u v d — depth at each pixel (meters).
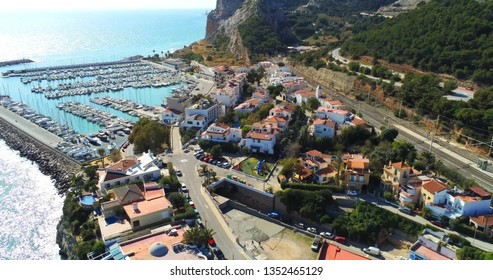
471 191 91.19
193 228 74.94
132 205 86.75
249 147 126.94
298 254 84.38
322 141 125.69
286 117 144.50
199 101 166.12
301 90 179.38
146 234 79.56
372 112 162.00
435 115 142.25
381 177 103.75
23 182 129.50
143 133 136.12
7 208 114.50
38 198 119.62
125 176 103.00
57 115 190.88
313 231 93.19
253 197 105.88
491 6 182.50
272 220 97.56
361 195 101.62
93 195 100.19
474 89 155.75
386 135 126.44
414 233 87.56
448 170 105.12
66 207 97.31
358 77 189.50
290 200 99.75
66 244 89.62
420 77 162.75
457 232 85.88
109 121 179.75
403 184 98.94
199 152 126.69
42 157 144.38
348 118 140.25
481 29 173.38
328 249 79.00
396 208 95.25
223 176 112.00
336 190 102.44
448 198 91.38
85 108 199.25
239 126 145.00
